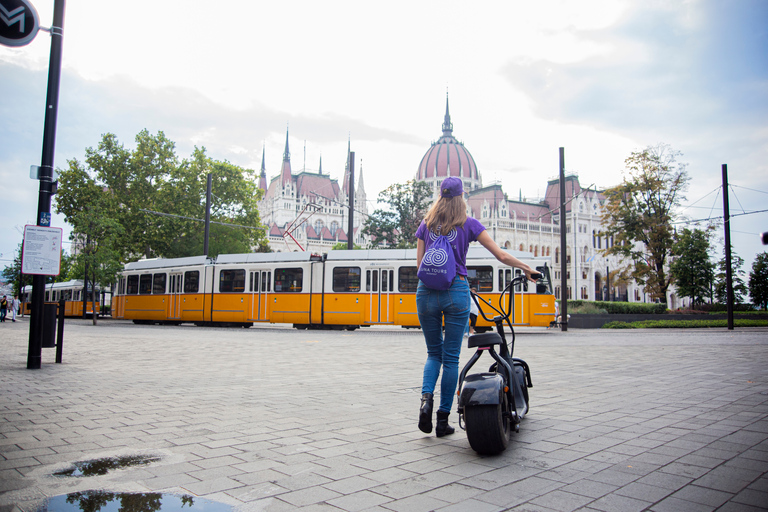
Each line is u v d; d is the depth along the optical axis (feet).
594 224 390.21
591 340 53.47
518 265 12.76
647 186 124.36
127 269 96.37
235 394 20.15
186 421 15.31
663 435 13.23
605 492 9.18
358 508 8.57
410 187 175.22
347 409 17.20
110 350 39.42
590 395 19.45
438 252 12.52
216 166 153.89
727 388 20.76
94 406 17.58
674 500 8.71
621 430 13.83
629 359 32.99
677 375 25.00
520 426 14.35
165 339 52.08
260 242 168.45
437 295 12.76
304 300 72.64
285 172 575.79
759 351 38.45
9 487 9.64
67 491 9.43
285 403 18.26
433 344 13.35
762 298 166.91
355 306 70.03
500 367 13.38
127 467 10.88
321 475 10.34
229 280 79.36
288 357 35.17
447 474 10.35
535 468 10.66
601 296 360.69
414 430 14.25
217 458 11.54
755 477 9.84
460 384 12.82
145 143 149.28
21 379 23.88
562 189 77.82
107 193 143.74
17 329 74.43
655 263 127.34
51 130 28.07
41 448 12.33
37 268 27.63
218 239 151.23
